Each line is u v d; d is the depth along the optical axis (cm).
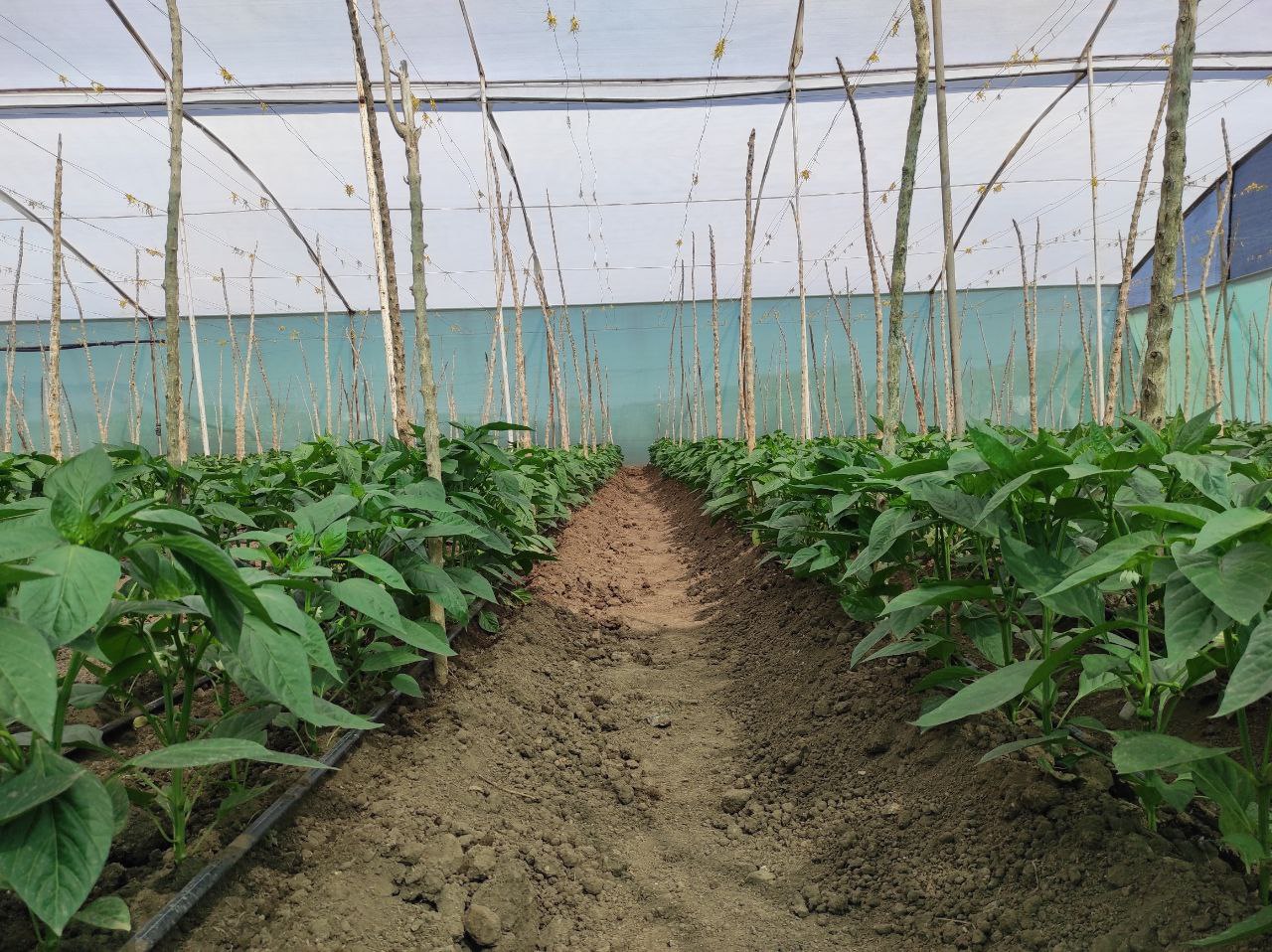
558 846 332
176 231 479
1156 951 205
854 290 2884
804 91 1496
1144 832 251
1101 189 1967
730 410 3050
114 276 2230
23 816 166
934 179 1925
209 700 410
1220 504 225
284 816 282
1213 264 1986
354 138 1605
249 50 1304
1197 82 1477
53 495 184
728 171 1869
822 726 432
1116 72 1423
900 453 652
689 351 3059
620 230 2252
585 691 539
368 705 398
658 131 1662
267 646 218
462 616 374
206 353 2770
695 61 1419
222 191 1788
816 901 299
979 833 294
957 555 416
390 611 281
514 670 518
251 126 1530
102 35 1239
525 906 278
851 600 432
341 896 251
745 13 1259
